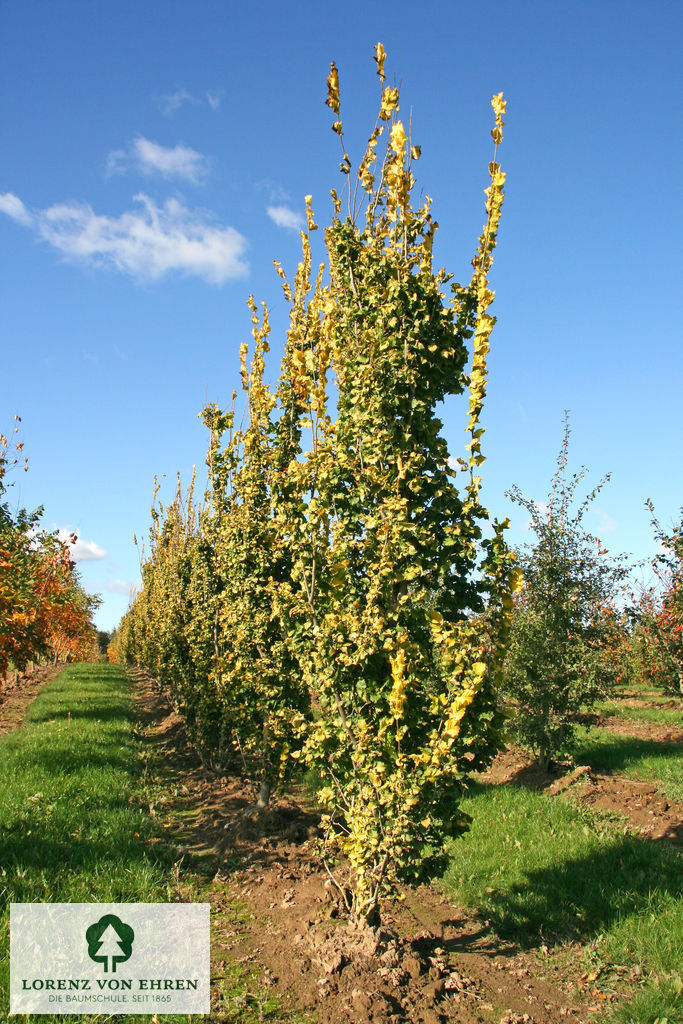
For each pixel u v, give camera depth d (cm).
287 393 785
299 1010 390
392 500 448
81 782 852
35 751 1000
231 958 456
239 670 822
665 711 1541
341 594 474
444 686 473
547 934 516
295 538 517
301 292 750
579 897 554
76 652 4328
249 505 802
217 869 643
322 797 478
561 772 972
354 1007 389
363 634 438
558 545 973
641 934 478
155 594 2288
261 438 829
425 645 460
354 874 497
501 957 479
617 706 1611
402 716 435
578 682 930
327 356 579
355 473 482
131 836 668
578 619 964
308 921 503
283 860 657
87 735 1210
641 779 927
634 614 1038
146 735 1474
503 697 1011
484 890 587
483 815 765
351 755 458
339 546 468
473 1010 404
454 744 425
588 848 647
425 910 565
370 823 438
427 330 484
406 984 423
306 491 537
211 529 1108
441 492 466
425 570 472
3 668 1231
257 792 909
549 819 747
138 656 3325
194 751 1244
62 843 613
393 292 473
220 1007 391
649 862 598
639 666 1568
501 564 460
